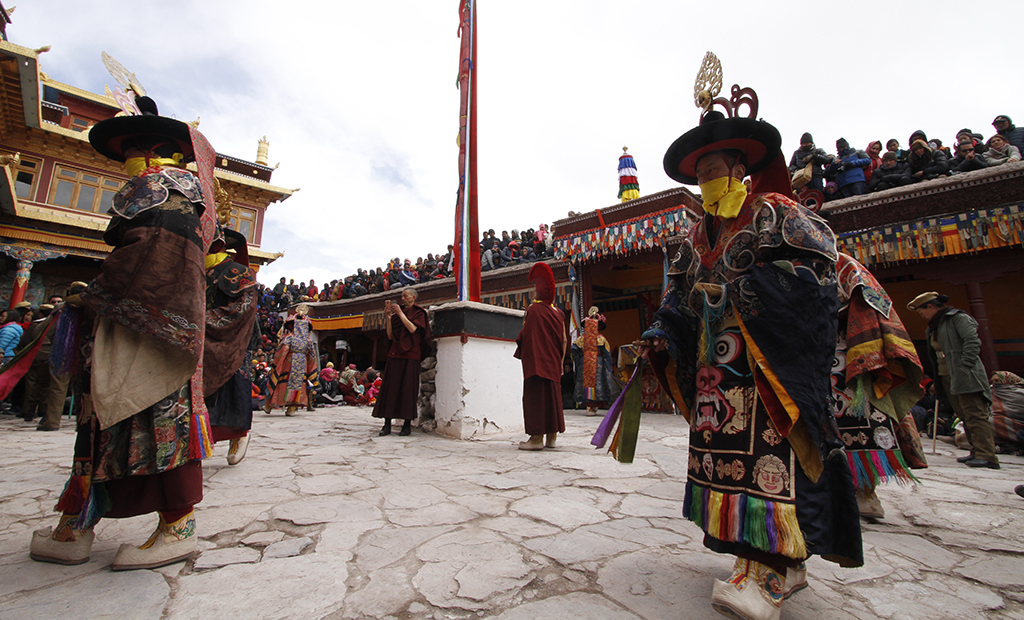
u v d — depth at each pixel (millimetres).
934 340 4945
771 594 1318
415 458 3949
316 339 22547
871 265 8617
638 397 1862
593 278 13859
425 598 1451
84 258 18406
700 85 1914
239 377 3443
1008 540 2191
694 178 1885
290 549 1845
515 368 5984
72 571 1611
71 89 21484
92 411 1648
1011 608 1501
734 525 1337
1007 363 10055
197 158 1928
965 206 7609
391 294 19844
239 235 2871
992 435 4355
